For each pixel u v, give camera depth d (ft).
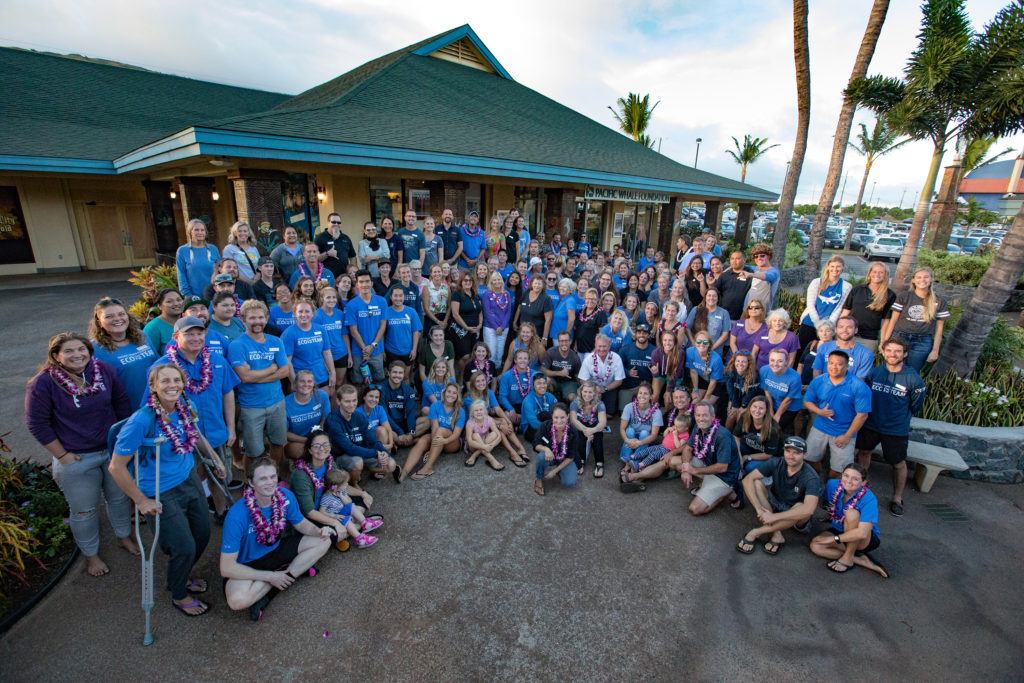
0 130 42.06
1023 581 13.10
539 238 42.80
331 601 11.58
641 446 17.70
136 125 51.42
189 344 12.07
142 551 10.10
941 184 61.16
